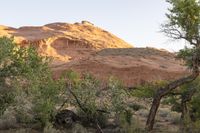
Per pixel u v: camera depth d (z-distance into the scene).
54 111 19.31
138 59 87.12
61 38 115.44
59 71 72.81
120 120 20.30
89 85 19.73
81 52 112.81
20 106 17.77
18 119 20.17
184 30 19.73
